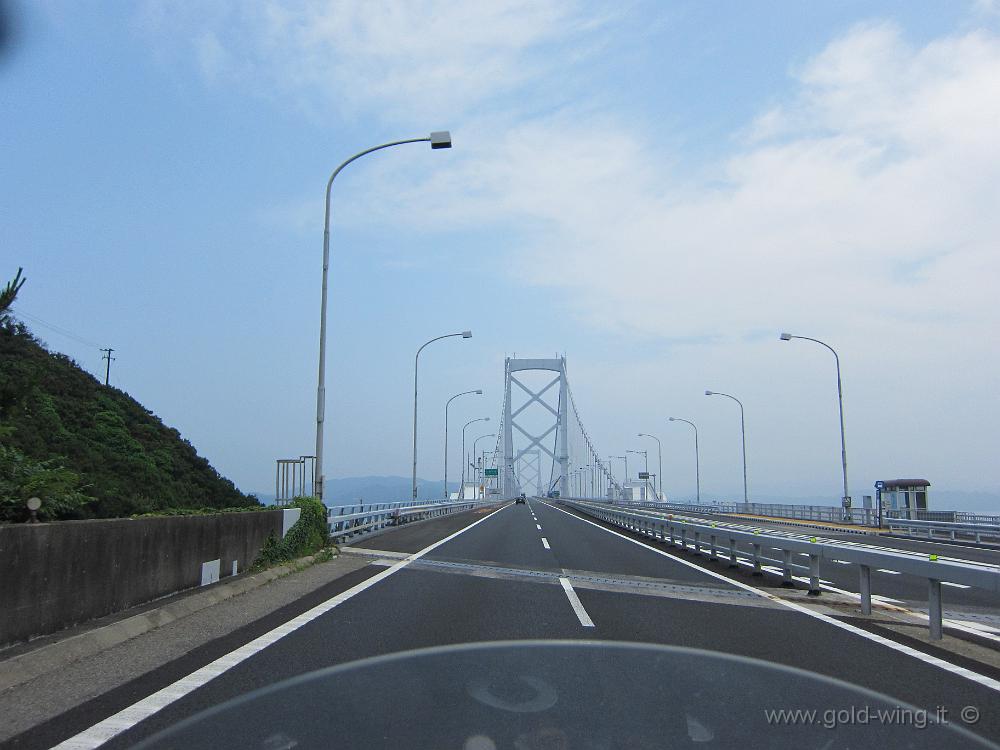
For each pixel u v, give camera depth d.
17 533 6.28
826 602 10.77
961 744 4.59
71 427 27.86
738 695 5.55
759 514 55.56
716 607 9.96
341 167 18.48
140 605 8.38
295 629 7.92
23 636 6.31
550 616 8.91
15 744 4.40
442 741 4.45
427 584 11.80
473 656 6.67
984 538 28.39
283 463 22.34
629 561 16.11
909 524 33.66
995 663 6.90
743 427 61.22
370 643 7.21
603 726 4.76
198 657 6.60
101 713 4.97
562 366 109.31
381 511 24.30
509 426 107.12
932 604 8.02
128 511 15.87
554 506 74.69
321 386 17.92
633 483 100.75
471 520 37.59
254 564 12.30
